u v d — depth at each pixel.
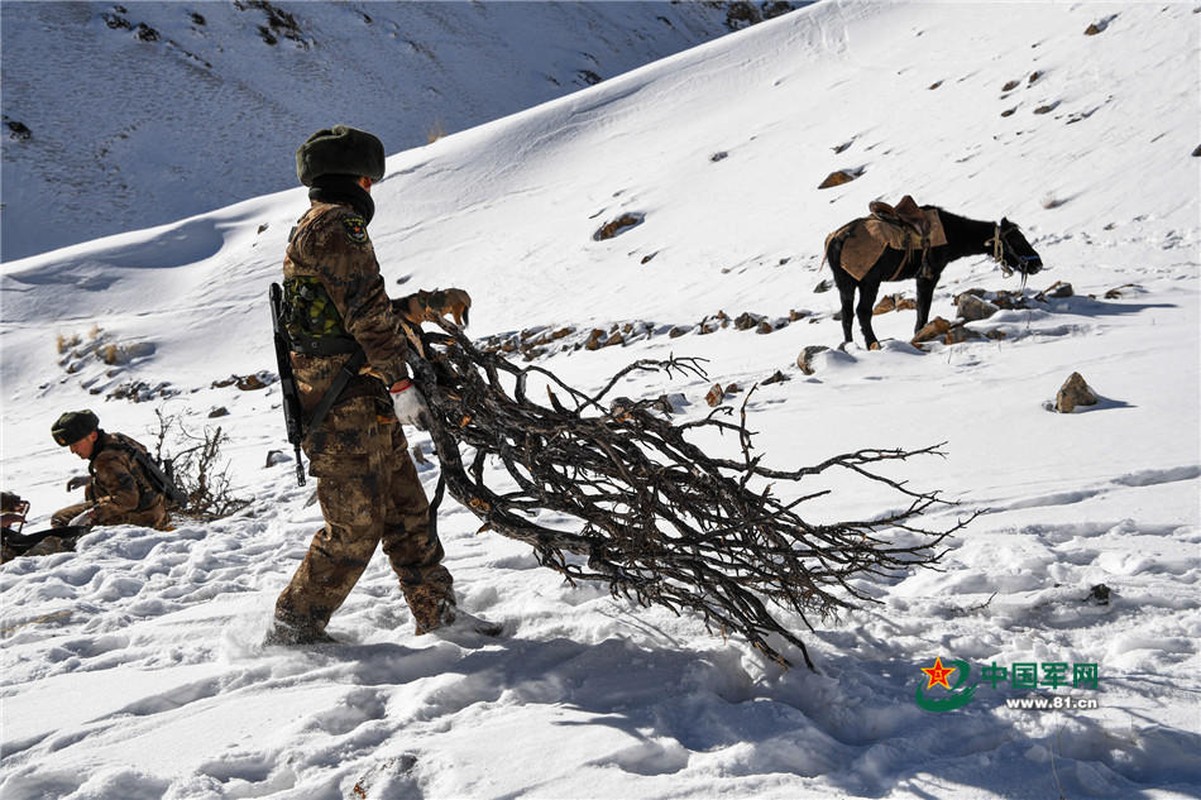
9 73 68.81
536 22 100.94
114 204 61.53
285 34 81.44
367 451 3.55
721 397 9.37
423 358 3.48
